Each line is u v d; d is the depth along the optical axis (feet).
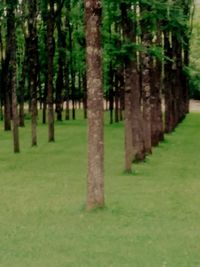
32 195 70.18
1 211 61.46
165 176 84.69
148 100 106.73
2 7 116.67
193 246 48.21
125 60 85.76
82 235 51.47
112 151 114.01
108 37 86.12
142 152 97.35
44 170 90.53
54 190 73.31
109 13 86.84
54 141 133.08
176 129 170.91
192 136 148.66
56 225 55.06
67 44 210.38
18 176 85.15
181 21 113.70
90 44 60.13
